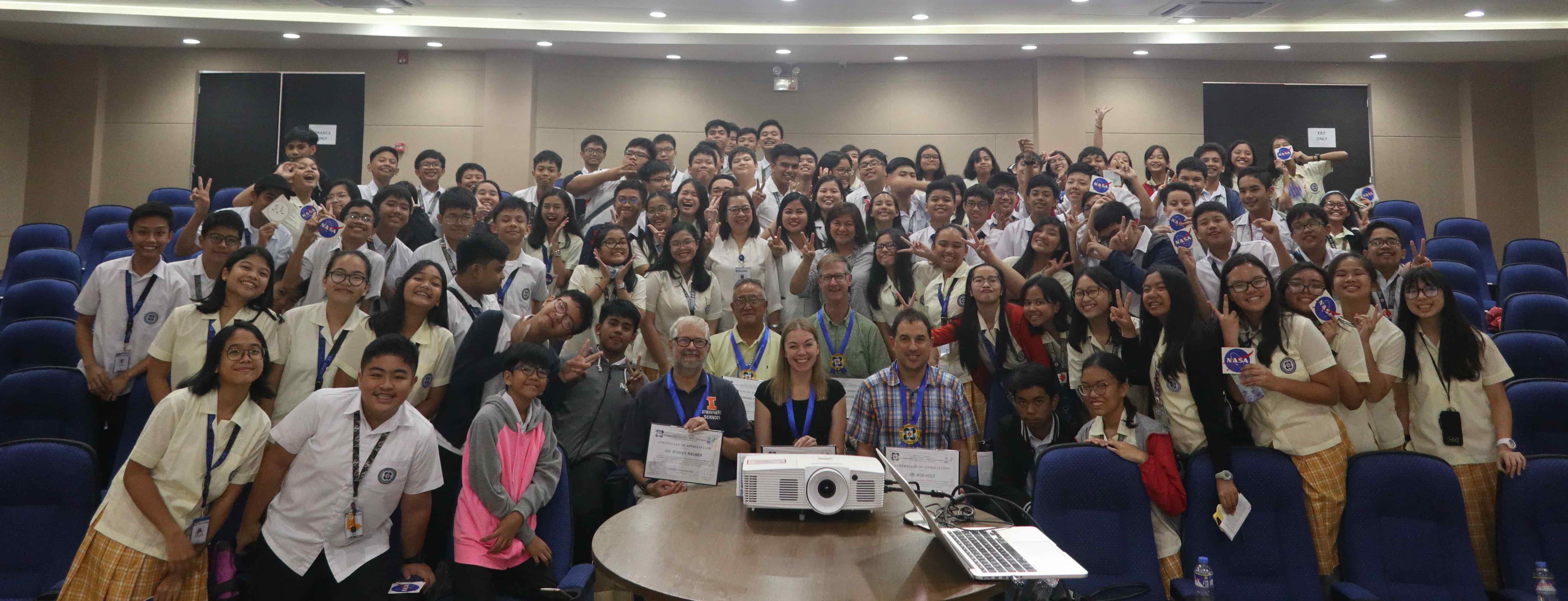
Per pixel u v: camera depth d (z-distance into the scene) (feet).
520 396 10.75
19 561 10.02
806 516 8.87
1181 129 32.48
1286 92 32.78
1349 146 32.71
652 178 21.15
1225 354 10.74
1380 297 14.79
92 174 30.96
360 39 30.45
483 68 31.91
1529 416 12.27
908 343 12.28
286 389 11.68
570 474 12.56
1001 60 33.04
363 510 9.85
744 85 33.53
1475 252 23.00
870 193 21.81
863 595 6.67
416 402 11.81
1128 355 12.44
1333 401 10.83
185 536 9.46
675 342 12.47
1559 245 31.60
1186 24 30.22
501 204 15.11
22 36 30.19
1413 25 30.09
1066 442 12.52
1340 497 10.61
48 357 14.69
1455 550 10.00
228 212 14.46
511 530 9.98
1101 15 29.17
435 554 11.54
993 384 13.82
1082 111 32.09
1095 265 15.61
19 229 22.90
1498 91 32.65
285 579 9.61
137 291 13.80
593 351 13.50
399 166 27.45
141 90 31.58
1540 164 32.24
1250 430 11.49
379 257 14.35
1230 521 10.11
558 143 32.45
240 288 11.80
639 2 28.07
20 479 10.20
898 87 33.40
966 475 12.37
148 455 9.51
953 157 33.09
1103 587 9.95
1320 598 9.91
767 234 17.40
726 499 9.63
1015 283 14.96
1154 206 18.37
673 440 11.66
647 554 7.67
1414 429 12.31
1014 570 6.94
